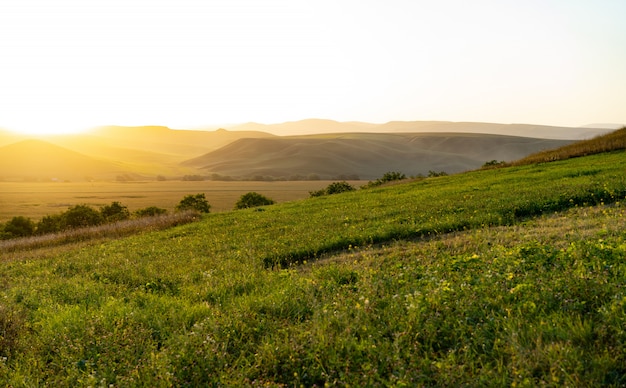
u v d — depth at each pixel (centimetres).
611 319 591
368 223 1978
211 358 654
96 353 730
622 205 1692
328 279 1078
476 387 510
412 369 559
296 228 2184
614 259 845
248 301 926
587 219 1467
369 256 1362
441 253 1234
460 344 623
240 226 2662
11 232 6512
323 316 774
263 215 3256
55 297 1202
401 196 3244
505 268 902
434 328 659
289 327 750
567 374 493
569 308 654
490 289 771
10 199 18350
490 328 648
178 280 1298
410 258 1246
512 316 660
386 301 816
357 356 616
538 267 863
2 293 1277
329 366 601
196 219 3575
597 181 2288
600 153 4381
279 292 978
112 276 1448
